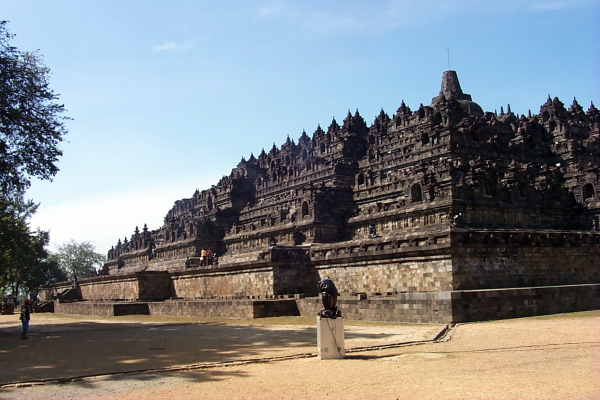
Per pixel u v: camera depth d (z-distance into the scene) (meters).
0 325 79.38
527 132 111.19
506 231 61.44
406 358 33.81
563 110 121.69
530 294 56.16
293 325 59.09
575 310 59.38
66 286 146.25
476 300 52.62
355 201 105.25
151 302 94.31
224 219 137.25
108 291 121.88
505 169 92.12
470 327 47.50
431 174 83.12
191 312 83.38
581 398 23.22
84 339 52.38
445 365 31.09
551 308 57.50
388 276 66.94
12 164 63.31
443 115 105.81
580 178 93.50
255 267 81.69
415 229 81.69
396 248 65.19
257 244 115.19
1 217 94.62
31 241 127.88
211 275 93.38
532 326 46.12
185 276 101.88
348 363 33.25
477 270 59.72
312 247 80.50
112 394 27.31
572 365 29.64
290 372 31.31
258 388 27.58
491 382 26.52
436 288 60.06
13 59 61.28
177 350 41.62
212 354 38.94
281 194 132.62
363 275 71.12
